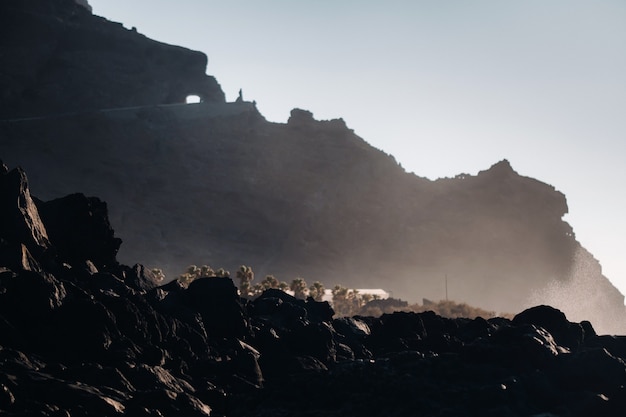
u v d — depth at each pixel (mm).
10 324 81375
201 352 91000
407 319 101062
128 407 74875
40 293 83688
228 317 96438
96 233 103688
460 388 82188
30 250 94125
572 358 85938
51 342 81625
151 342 87438
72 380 76875
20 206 95500
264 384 87688
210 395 82000
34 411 70500
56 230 101562
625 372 85000
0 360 76500
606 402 81812
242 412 80312
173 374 85188
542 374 84188
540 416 79312
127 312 86562
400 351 96375
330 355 95625
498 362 86375
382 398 80438
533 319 98250
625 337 97438
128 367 80688
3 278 85250
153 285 106750
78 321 82562
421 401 79500
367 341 102000
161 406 76250
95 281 93875
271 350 93938
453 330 102750
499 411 78500
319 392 82125
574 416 80750
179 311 95000
